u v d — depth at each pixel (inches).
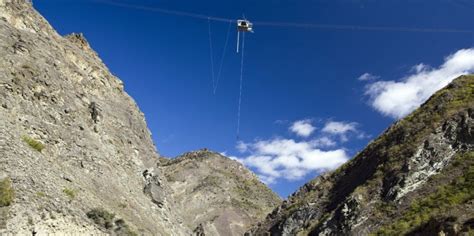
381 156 2837.1
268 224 3417.8
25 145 1761.8
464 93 2842.0
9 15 2586.1
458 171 2245.3
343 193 2957.7
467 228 1620.3
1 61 2114.9
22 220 1349.7
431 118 2780.5
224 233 5871.1
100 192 2102.6
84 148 2295.8
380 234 2092.8
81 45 3595.0
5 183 1421.0
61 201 1600.6
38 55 2495.1
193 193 6550.2
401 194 2331.4
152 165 3228.3
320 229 2608.3
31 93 2159.2
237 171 7642.7
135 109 3703.3
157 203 2859.3
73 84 2797.7
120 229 1780.3
